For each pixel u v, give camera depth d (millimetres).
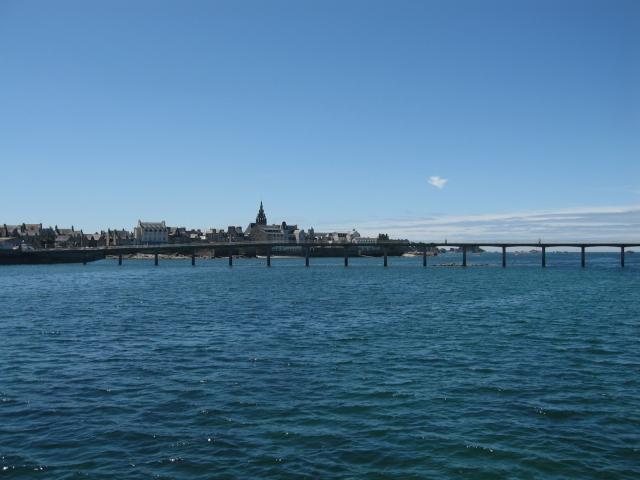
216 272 163250
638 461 17766
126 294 80812
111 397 24547
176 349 35719
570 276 138500
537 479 16531
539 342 38469
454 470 17109
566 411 22594
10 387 26219
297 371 29469
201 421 21297
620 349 35781
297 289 91625
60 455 18062
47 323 48156
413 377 28188
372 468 17219
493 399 24312
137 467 17188
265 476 16594
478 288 94312
